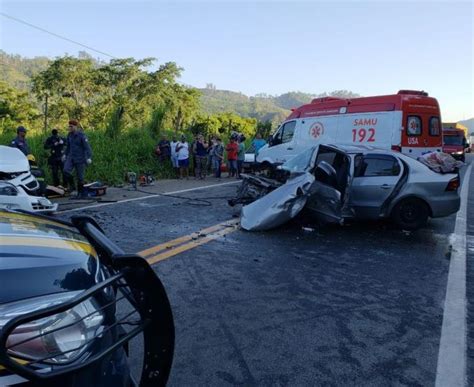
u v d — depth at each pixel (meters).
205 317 4.01
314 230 7.65
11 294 1.69
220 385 2.98
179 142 16.05
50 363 1.61
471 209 10.53
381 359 3.38
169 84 45.34
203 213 8.95
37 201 6.89
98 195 11.14
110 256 2.13
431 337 3.76
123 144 16.28
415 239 7.29
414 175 7.73
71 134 10.70
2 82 40.53
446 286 5.06
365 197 7.80
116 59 45.34
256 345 3.53
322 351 3.47
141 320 2.16
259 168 15.06
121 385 1.89
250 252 6.16
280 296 4.57
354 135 12.19
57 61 44.47
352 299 4.57
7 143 13.72
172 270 5.25
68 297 1.80
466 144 29.44
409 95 11.55
